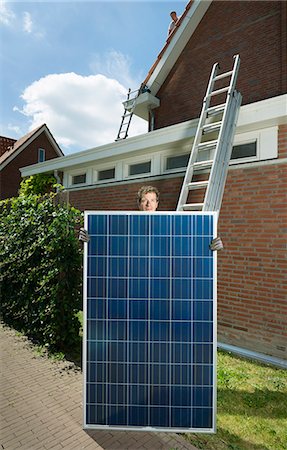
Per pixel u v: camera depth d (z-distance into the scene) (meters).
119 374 2.28
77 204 7.23
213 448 2.25
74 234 4.25
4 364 3.62
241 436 2.39
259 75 5.56
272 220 3.98
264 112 3.77
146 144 5.28
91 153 6.43
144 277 2.30
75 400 2.87
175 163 5.32
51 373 3.41
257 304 4.08
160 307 2.28
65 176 7.75
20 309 4.84
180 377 2.24
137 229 2.32
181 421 2.23
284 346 3.79
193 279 2.27
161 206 5.36
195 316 2.25
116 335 2.29
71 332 4.05
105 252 2.33
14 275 4.97
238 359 3.87
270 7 5.48
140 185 5.79
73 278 4.14
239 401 2.87
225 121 3.67
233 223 4.36
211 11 6.49
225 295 4.41
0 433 2.38
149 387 2.26
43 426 2.48
